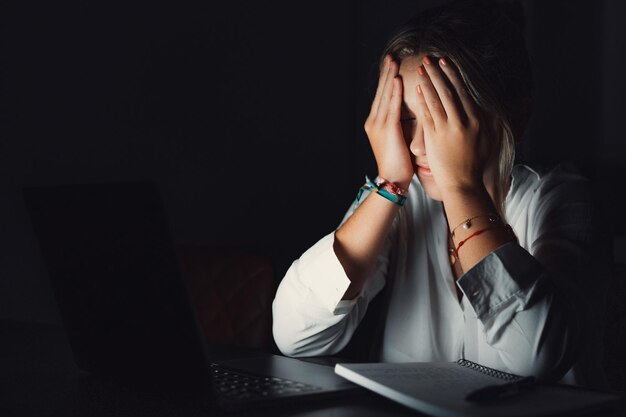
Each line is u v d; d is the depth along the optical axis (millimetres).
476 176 1098
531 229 1292
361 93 2992
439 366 915
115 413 792
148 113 2201
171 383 814
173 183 2291
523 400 750
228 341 1700
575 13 2467
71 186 869
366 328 1783
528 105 1218
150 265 774
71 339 990
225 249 1771
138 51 2162
